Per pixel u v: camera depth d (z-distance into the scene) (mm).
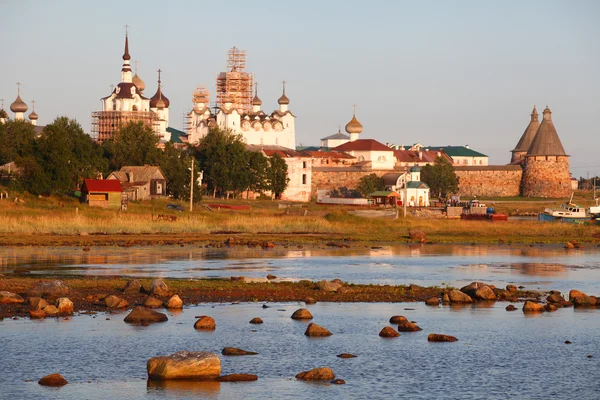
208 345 41312
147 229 111000
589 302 54156
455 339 43000
